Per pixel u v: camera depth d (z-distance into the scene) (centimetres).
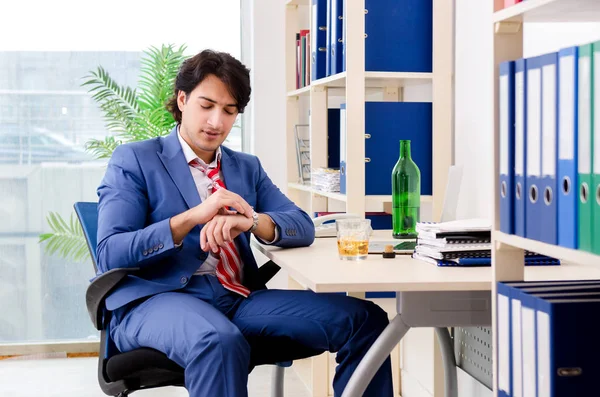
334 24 307
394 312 312
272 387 271
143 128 438
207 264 230
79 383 377
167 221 215
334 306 215
